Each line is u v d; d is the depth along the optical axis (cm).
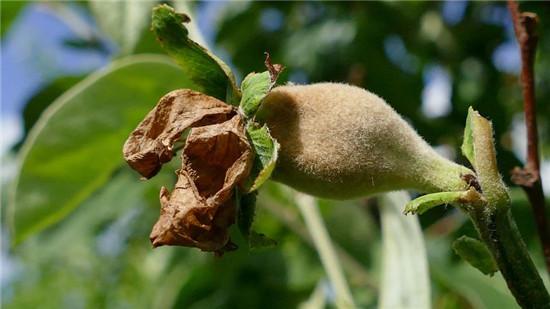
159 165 18
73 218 36
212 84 19
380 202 27
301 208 31
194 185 18
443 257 32
